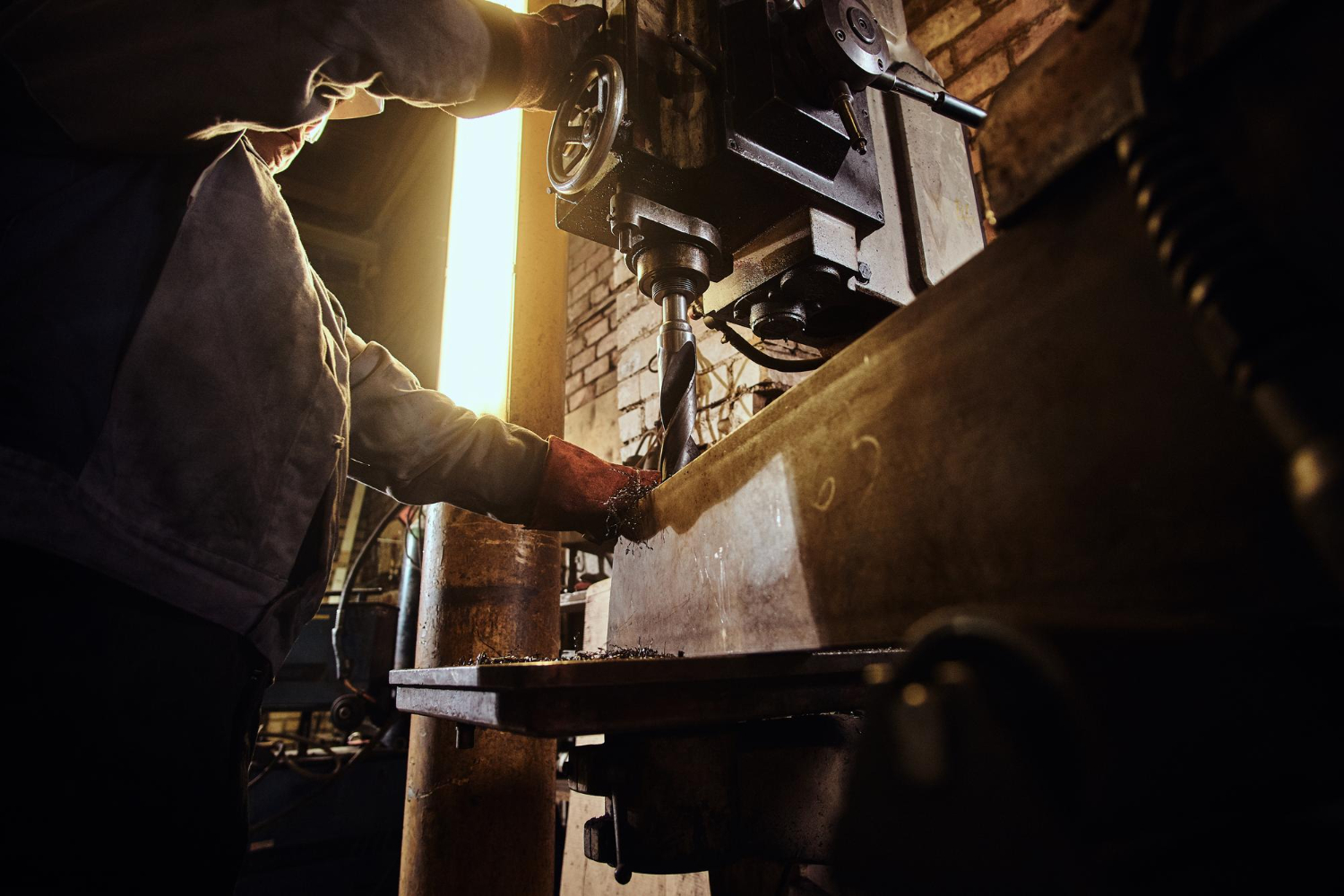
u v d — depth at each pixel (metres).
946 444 0.41
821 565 0.50
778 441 0.58
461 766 1.22
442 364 1.57
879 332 0.48
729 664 0.50
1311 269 0.24
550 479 0.95
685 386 0.88
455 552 1.34
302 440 0.72
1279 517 0.25
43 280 0.59
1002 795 0.20
